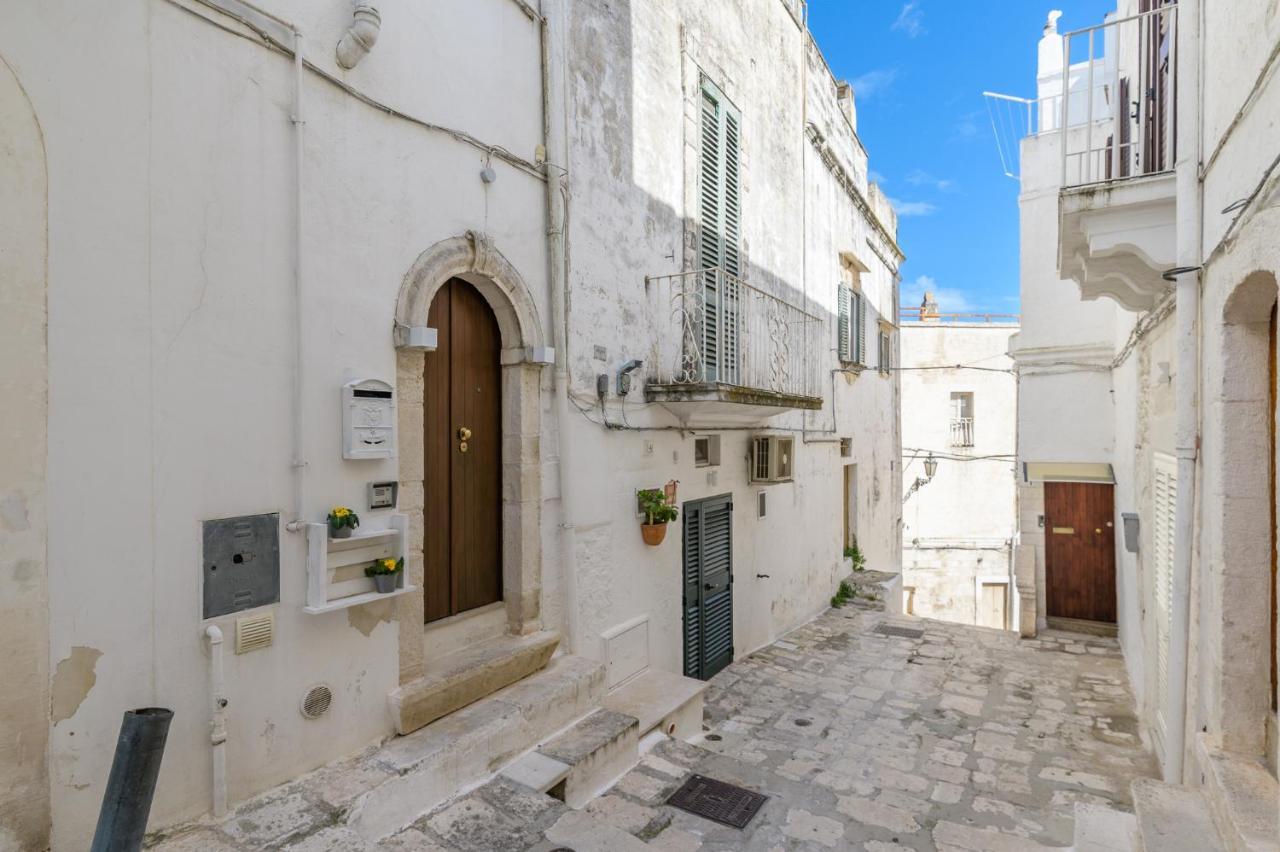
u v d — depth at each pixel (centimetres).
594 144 536
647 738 502
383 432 361
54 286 251
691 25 678
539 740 428
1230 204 329
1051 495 994
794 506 935
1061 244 491
